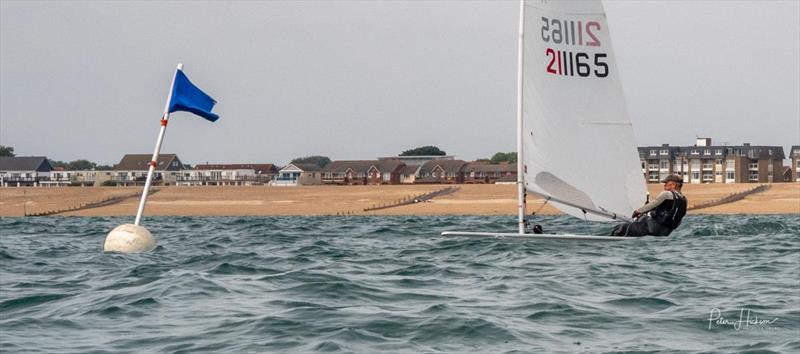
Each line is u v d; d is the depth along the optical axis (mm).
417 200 160625
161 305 20062
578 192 36312
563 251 32156
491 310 19672
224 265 28250
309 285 23016
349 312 19094
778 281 24547
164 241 42344
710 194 156375
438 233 46281
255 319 18266
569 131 36219
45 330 17500
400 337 16797
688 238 38094
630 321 18609
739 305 20422
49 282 24641
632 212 37000
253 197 165500
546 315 19172
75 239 45750
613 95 36594
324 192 166875
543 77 35969
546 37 35969
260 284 23359
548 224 57312
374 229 53562
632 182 36812
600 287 23359
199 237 46156
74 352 15523
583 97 36375
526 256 30766
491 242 35125
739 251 32906
